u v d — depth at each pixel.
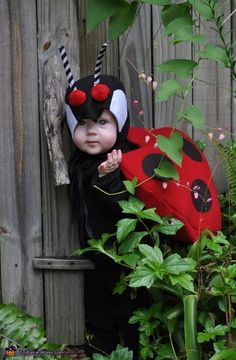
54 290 2.11
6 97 2.02
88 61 2.18
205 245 1.88
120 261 1.88
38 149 2.04
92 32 2.17
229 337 1.79
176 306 1.90
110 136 1.94
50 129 1.96
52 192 2.06
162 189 1.89
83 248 2.03
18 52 2.00
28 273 2.11
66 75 1.96
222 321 1.92
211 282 1.86
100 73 2.07
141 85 2.21
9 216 2.08
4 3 1.98
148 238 2.01
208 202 1.98
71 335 2.12
